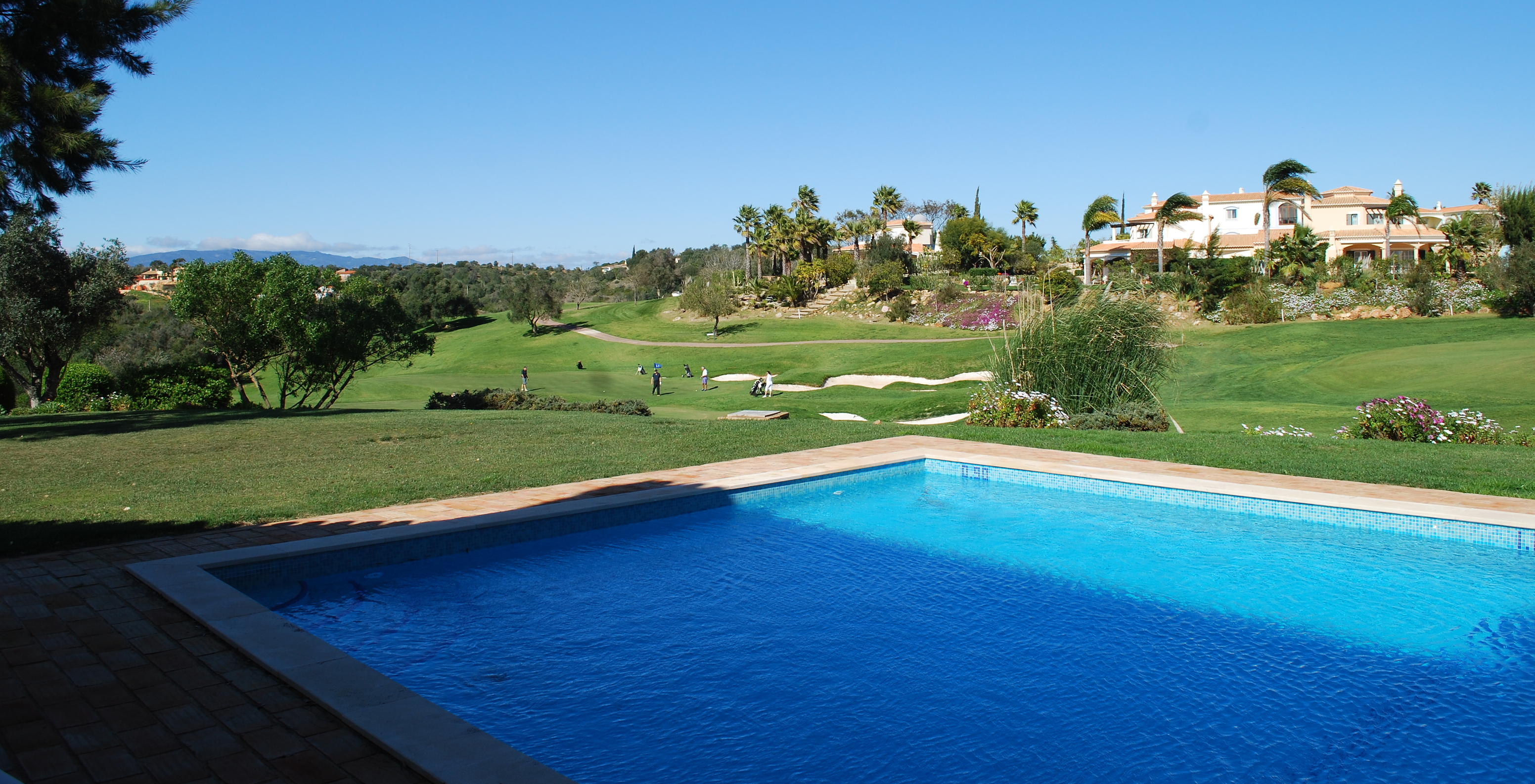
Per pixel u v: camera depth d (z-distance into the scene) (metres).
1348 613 6.16
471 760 3.31
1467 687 4.94
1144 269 60.66
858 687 5.03
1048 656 5.44
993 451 11.78
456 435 13.58
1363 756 4.18
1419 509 7.89
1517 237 50.12
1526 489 8.59
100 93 12.37
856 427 14.71
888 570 7.31
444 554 7.30
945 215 104.69
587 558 7.65
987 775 3.97
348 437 13.32
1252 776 3.97
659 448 12.13
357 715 3.69
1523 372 23.00
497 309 106.12
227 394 24.97
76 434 13.70
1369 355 29.73
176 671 4.28
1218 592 6.65
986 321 54.12
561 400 22.41
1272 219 73.38
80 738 3.54
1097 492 10.05
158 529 7.21
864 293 81.12
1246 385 28.45
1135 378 15.73
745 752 4.21
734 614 6.25
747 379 49.34
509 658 5.41
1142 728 4.49
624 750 4.24
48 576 5.91
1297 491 8.59
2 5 11.69
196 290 23.23
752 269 109.81
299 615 6.17
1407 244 67.06
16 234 22.12
